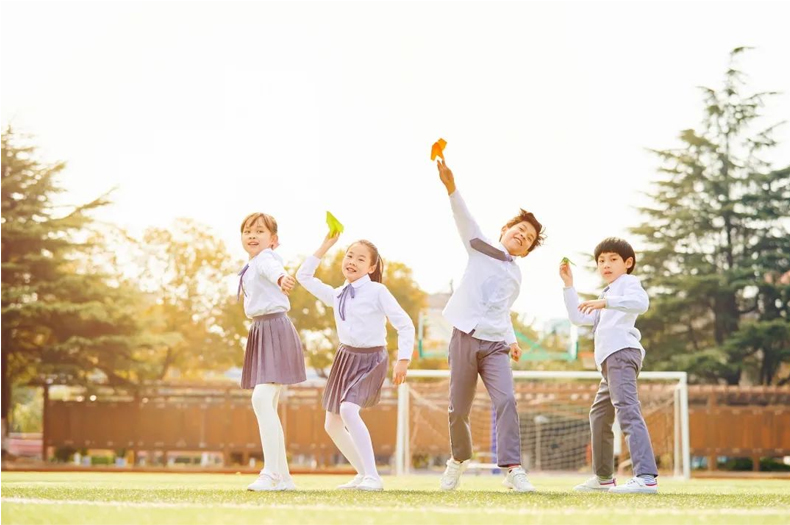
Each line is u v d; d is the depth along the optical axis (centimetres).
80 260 2236
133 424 2019
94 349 2062
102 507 286
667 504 332
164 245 2423
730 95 2508
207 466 1955
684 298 2369
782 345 2405
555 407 1961
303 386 1975
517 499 349
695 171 2464
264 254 434
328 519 255
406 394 1438
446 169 445
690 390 1977
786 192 2494
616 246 471
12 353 2123
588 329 2314
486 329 448
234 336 2470
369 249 450
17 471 1461
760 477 1681
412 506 299
